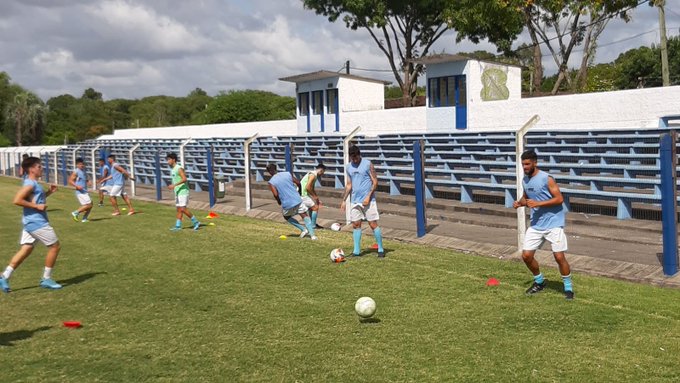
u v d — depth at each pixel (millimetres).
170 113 94500
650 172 14023
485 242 12070
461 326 7188
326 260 11234
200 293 9141
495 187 15555
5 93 79938
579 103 20625
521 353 6250
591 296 8289
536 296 8375
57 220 18469
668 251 9047
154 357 6535
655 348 6281
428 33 41531
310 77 33906
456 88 26344
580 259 10281
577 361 5996
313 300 8539
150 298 8961
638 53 45719
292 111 59938
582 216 13578
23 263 11883
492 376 5711
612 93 19688
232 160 27641
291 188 13609
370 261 11047
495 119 23688
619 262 9844
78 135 84312
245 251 12391
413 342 6703
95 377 6043
